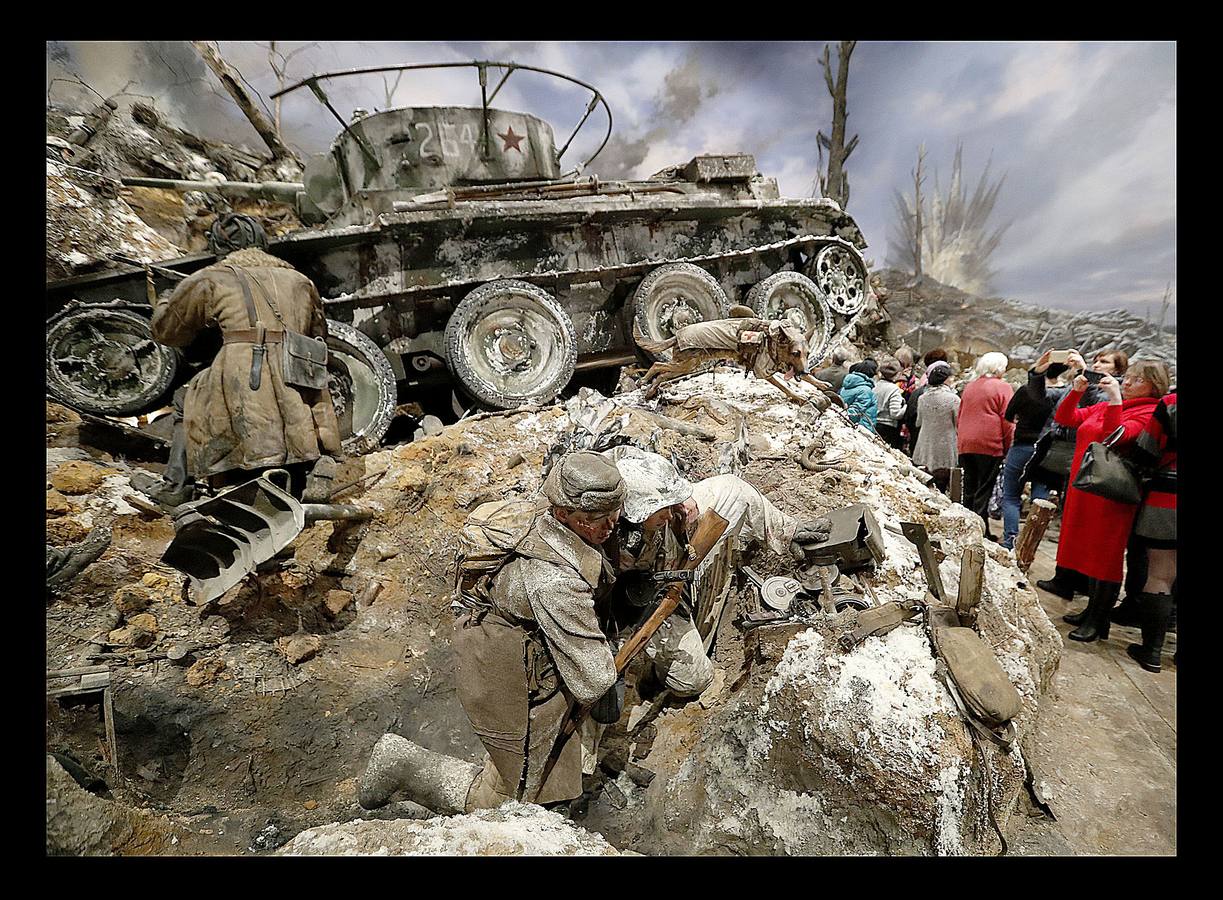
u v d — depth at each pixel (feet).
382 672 9.22
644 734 8.13
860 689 6.36
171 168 28.22
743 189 21.17
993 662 6.29
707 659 7.63
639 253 19.34
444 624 9.99
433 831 5.18
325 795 7.72
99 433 13.25
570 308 18.72
